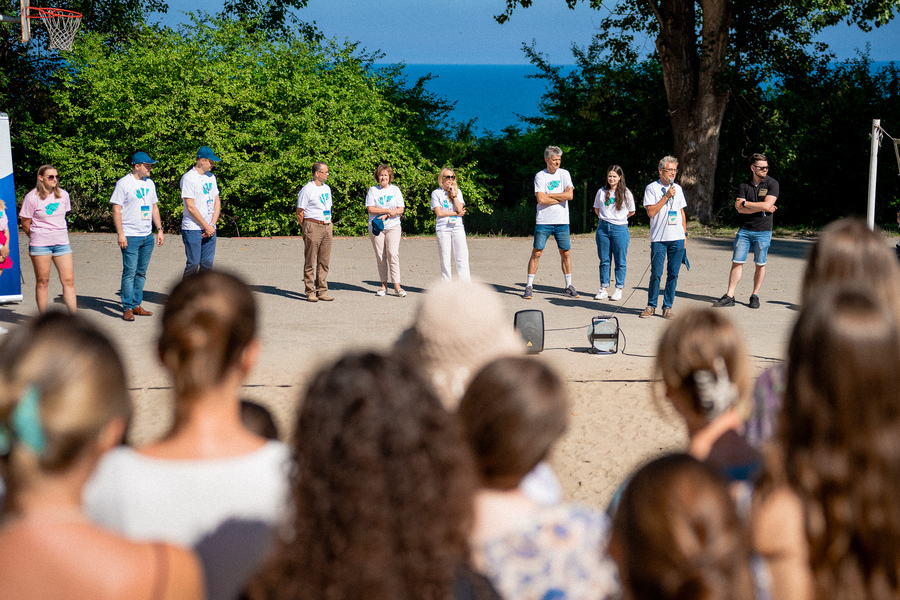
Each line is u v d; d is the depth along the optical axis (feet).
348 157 67.46
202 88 65.31
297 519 5.31
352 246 54.29
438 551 5.27
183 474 6.37
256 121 66.08
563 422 6.37
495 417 6.16
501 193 84.12
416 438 5.36
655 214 31.81
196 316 6.51
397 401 5.43
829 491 6.14
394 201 36.63
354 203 68.95
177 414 6.68
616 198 35.19
